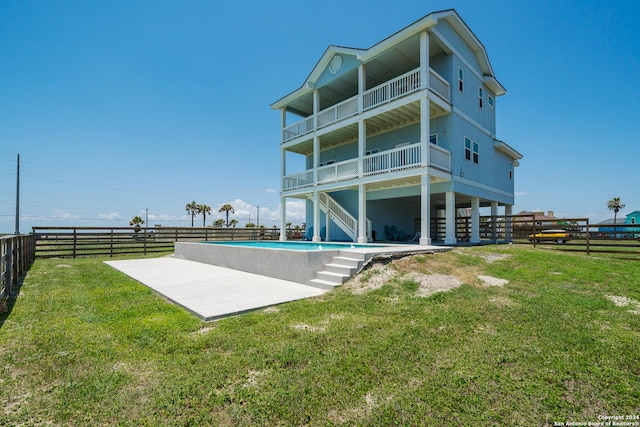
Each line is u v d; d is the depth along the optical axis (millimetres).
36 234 13992
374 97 13125
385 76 15125
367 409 2395
